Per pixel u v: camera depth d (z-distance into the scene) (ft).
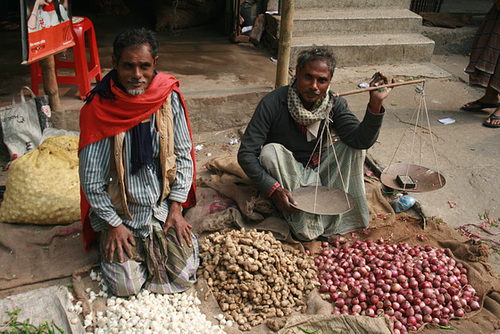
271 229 9.93
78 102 13.93
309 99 9.20
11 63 16.78
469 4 26.35
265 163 9.60
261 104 9.84
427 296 8.62
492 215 11.51
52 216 10.05
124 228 8.57
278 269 8.87
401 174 10.21
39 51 10.91
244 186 10.93
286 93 9.80
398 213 11.44
